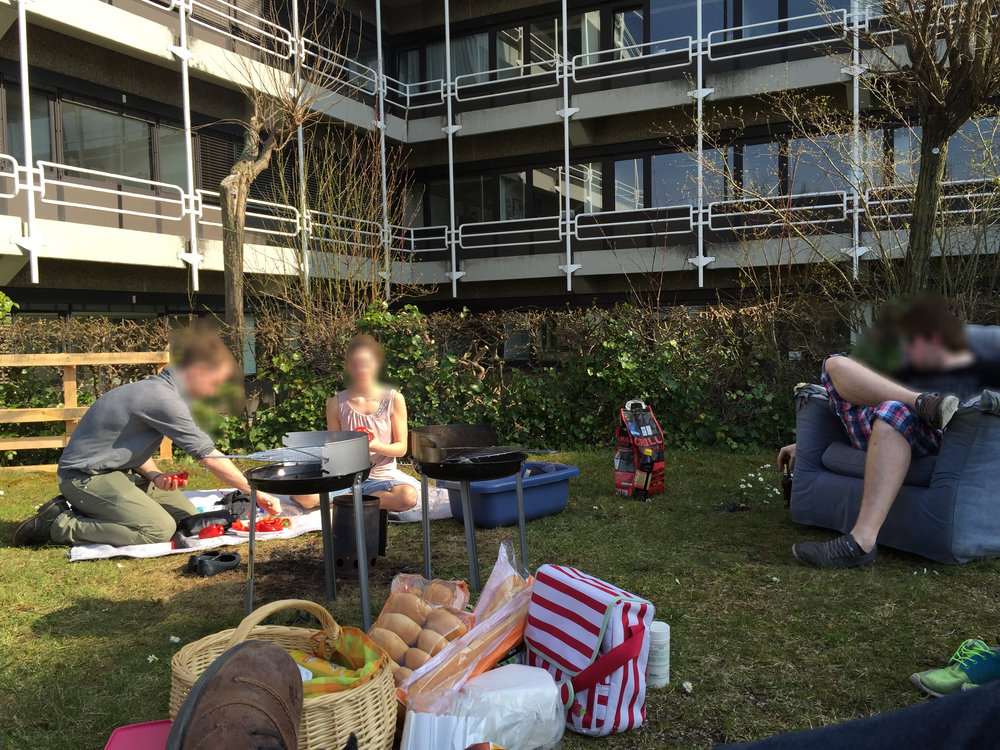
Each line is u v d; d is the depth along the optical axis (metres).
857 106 11.80
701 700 2.53
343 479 3.08
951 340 3.78
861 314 7.88
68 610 3.49
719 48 15.02
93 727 2.43
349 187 13.52
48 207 11.37
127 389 4.37
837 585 3.58
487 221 17.81
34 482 6.84
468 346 8.65
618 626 2.32
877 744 1.36
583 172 16.80
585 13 16.67
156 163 13.01
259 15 14.63
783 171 14.36
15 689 2.69
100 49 12.05
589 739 2.31
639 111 15.80
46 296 11.34
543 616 2.46
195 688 1.55
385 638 2.43
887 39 11.70
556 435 8.30
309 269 11.82
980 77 6.76
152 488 4.84
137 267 12.45
